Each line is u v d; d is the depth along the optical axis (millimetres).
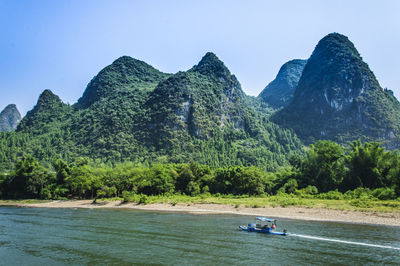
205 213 61656
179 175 99375
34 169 103812
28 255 31406
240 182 88875
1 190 99000
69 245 35031
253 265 26859
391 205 55219
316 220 49750
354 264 26984
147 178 93500
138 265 27344
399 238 36188
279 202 67125
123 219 54312
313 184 89875
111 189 91250
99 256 30375
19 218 57875
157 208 71625
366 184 82188
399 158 79062
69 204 86250
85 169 106625
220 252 31141
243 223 48406
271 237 37844
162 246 33719
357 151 84062
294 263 27344
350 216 50500
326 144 91812
